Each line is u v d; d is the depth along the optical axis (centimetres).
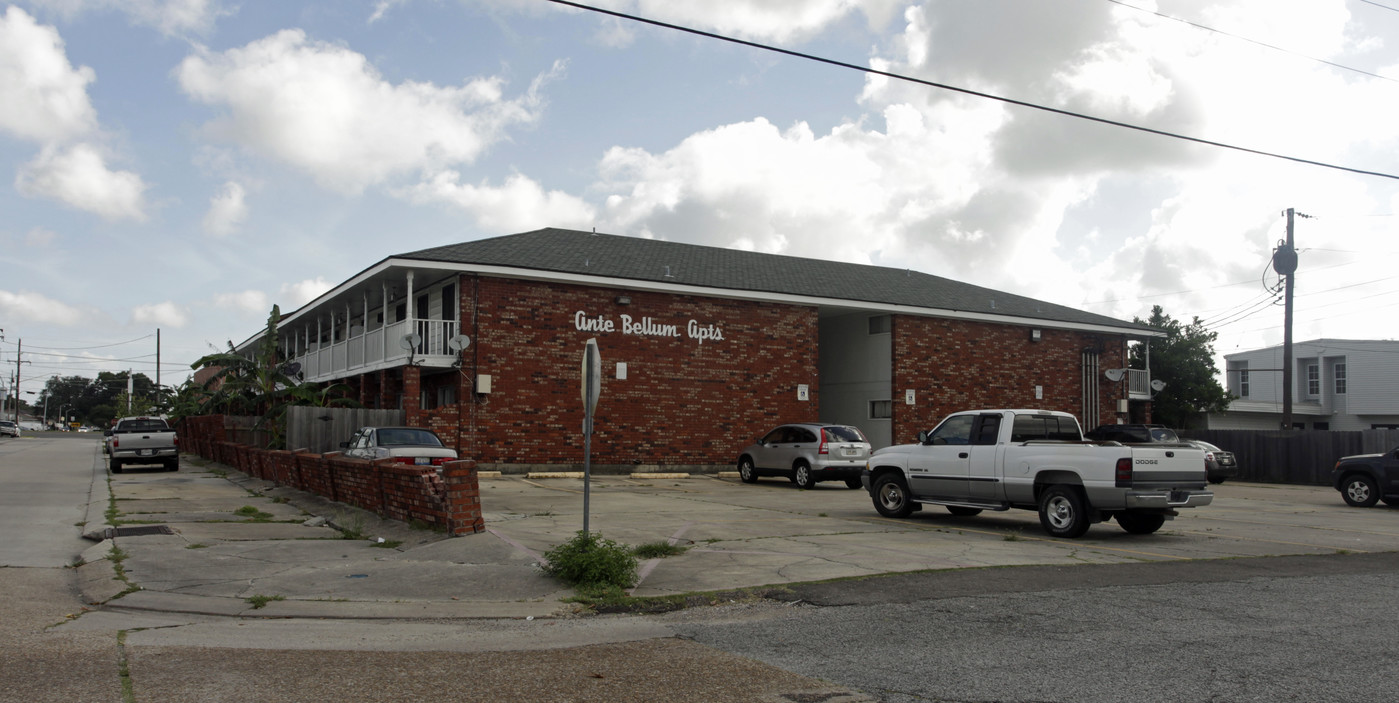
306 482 1684
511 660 588
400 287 2614
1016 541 1185
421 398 2664
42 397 14812
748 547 1086
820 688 523
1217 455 2739
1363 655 597
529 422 2370
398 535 1126
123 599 787
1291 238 2888
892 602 775
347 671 555
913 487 1422
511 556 962
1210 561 1025
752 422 2688
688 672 557
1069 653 603
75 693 495
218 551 1027
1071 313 3400
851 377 3089
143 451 2486
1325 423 4919
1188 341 3972
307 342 3481
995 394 3095
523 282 2391
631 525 1306
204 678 532
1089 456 1191
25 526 1280
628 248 2848
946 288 3350
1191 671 557
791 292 2727
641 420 2520
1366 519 1597
